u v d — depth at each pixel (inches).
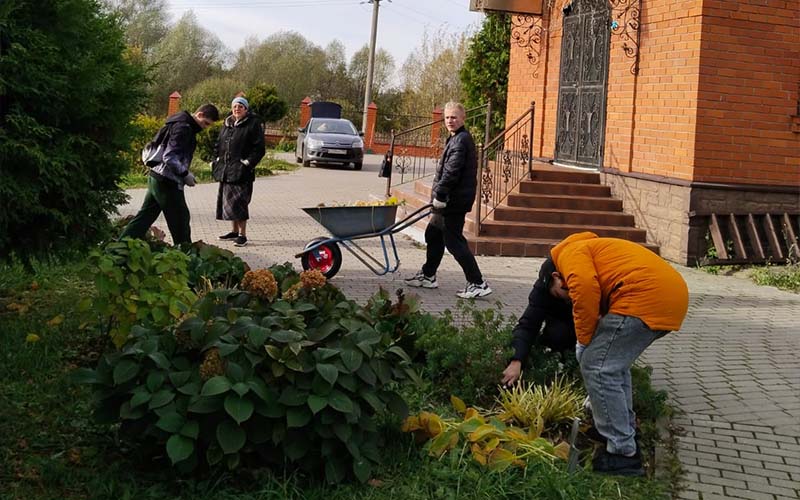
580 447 183.6
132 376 148.9
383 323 215.0
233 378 147.4
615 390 171.8
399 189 650.8
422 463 165.6
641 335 170.7
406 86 1886.1
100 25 234.1
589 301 169.3
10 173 211.6
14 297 271.7
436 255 345.4
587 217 475.8
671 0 454.9
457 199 327.0
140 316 195.2
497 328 222.8
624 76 494.3
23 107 213.6
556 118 572.1
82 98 221.0
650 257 175.2
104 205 242.8
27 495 144.9
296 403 148.3
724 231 449.1
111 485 146.9
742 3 438.9
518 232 457.4
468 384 200.4
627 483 168.4
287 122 1537.9
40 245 230.2
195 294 220.4
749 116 446.0
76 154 221.9
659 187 462.9
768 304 360.2
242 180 426.3
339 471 154.8
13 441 164.9
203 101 1430.9
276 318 160.7
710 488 170.7
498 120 780.6
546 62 586.2
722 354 274.2
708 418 212.1
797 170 457.4
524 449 171.5
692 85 440.1
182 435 144.4
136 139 252.8
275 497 147.3
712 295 375.2
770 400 229.0
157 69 269.6
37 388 191.3
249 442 150.9
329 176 922.1
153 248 281.6
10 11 201.2
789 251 447.2
